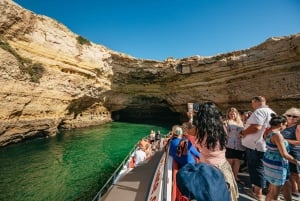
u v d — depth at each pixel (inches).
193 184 76.4
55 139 788.0
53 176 423.8
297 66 829.2
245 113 263.6
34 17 789.2
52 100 810.2
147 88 1450.5
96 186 373.4
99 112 1348.4
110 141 830.5
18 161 504.7
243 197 171.9
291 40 822.5
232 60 1066.1
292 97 831.7
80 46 1053.8
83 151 652.1
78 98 1005.2
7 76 594.2
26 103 669.3
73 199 322.0
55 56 873.5
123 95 1439.5
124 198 173.8
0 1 645.3
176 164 146.9
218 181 78.5
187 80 1305.4
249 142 172.6
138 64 1366.9
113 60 1341.0
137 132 1076.5
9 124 595.8
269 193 143.7
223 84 1131.9
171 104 1429.6
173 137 167.0
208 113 115.3
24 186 369.1
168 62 1346.0
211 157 111.3
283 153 132.2
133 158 398.0
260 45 957.2
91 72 1093.8
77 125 1111.6
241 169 240.8
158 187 131.4
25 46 749.3
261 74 954.1
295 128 168.1
